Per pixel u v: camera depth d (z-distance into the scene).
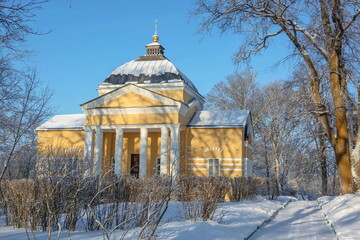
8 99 14.61
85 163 12.84
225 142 33.97
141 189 12.96
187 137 34.81
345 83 23.50
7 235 9.99
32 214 11.33
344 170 22.56
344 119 22.88
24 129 14.27
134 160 37.03
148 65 39.41
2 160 16.86
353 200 17.36
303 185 52.00
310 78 25.12
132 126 33.56
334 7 20.77
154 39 42.69
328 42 22.45
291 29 22.64
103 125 34.25
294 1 21.30
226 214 15.54
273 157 50.06
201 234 10.25
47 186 11.33
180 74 38.53
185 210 13.77
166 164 31.78
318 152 39.78
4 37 11.14
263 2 21.59
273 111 48.22
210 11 22.02
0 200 14.59
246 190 26.45
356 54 22.48
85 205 11.41
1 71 14.44
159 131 36.28
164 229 10.55
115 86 38.00
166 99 33.12
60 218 11.12
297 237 11.83
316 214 19.34
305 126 33.88
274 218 17.75
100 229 11.19
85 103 34.72
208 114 36.91
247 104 53.84
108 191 12.33
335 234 12.12
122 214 11.65
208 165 33.94
